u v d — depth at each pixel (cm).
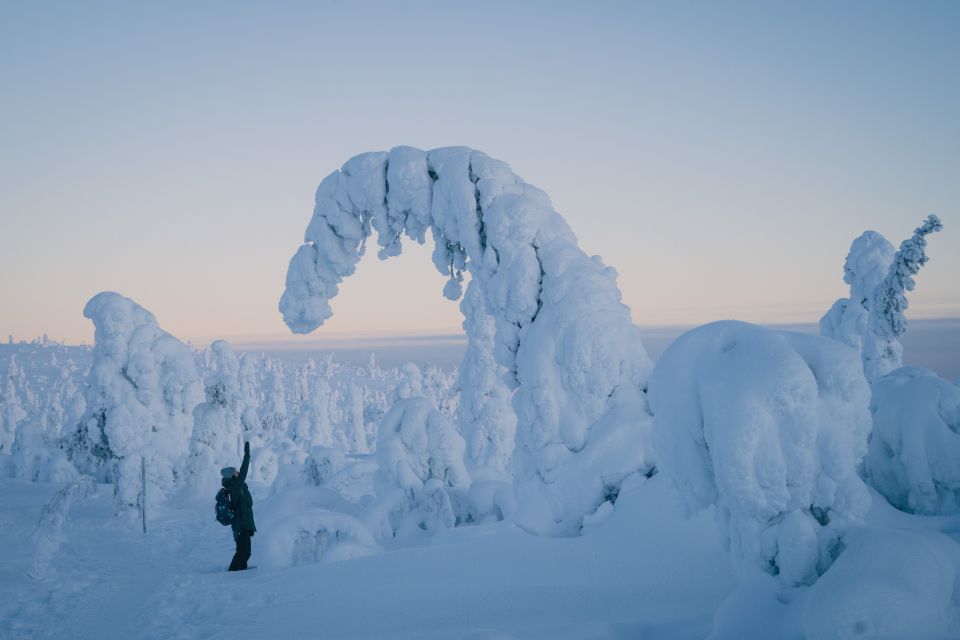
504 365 1296
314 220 1518
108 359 2233
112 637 747
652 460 1046
